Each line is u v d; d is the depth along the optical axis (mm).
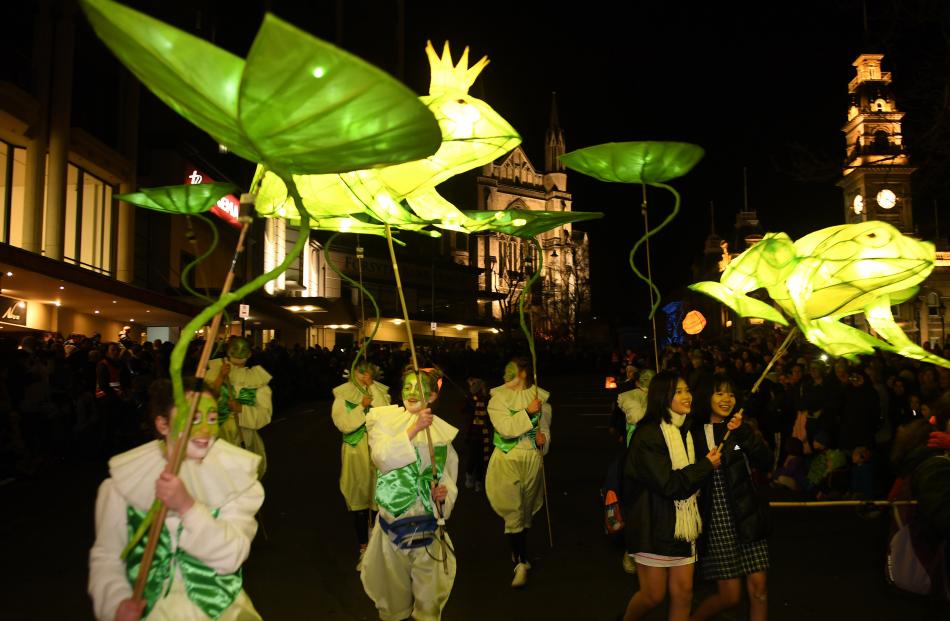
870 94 55219
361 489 8062
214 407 3107
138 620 2754
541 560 8070
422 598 5055
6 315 20859
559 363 51188
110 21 2615
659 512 4828
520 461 7473
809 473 11133
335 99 2697
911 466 4938
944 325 55312
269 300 37344
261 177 4500
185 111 3061
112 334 27094
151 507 2955
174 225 31250
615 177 4984
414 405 5191
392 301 58656
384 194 5121
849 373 10883
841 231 5199
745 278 5410
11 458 11828
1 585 6895
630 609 5008
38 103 22578
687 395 4934
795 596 6797
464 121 4691
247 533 3141
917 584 5293
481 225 5738
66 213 25094
